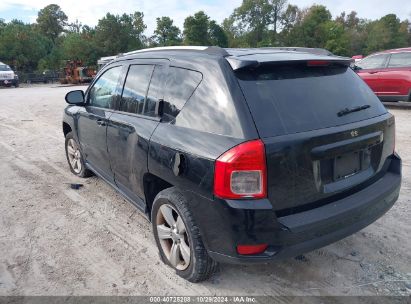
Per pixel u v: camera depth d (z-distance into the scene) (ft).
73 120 16.65
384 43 263.29
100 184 17.43
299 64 9.14
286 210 8.11
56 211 14.56
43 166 20.56
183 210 9.10
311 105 8.68
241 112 7.98
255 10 253.65
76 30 255.09
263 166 7.65
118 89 13.08
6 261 11.11
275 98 8.36
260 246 7.88
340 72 10.09
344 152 8.75
